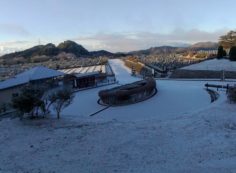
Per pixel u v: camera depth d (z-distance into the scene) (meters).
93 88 39.28
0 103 27.72
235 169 9.69
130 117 20.81
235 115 17.09
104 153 11.80
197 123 15.66
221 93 27.38
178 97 27.83
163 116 18.31
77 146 12.68
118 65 94.06
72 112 23.98
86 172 10.07
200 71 47.25
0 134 14.80
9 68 103.19
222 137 13.23
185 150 11.80
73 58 178.00
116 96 26.53
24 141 13.62
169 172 9.73
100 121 16.97
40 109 19.22
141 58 120.94
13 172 10.29
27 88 17.56
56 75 40.97
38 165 10.85
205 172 9.58
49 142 13.30
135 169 10.13
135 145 12.59
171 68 57.31
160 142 12.86
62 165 10.77
